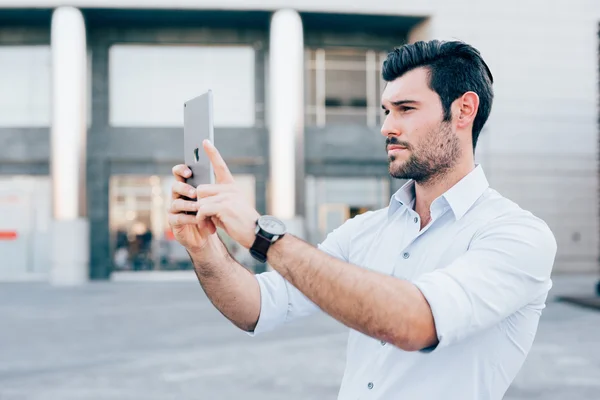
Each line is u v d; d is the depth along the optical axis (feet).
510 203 4.75
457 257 4.66
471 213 4.74
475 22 66.59
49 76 65.05
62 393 21.33
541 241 4.42
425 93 4.68
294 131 63.67
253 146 66.13
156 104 66.08
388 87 4.85
